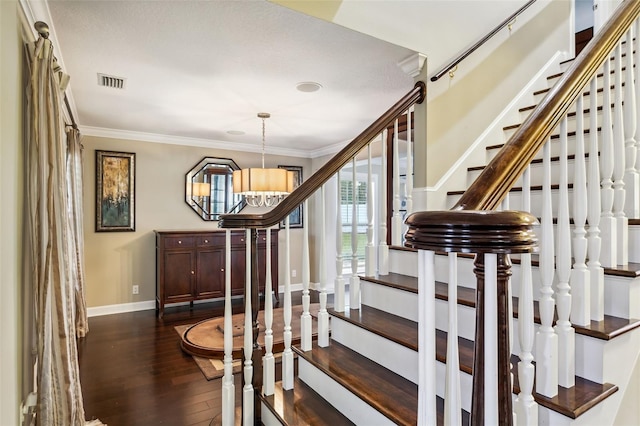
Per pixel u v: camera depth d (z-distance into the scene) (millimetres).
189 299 4875
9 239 1609
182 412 2355
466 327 1604
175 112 3947
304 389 1867
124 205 4883
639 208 1573
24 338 1862
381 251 2285
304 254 1968
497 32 2887
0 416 1532
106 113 3963
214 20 2166
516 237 658
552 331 1149
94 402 2477
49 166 1861
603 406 1175
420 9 2582
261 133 4973
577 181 1287
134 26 2213
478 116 2855
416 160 2629
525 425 1083
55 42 2367
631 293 1317
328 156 6035
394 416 1317
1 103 1509
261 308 4801
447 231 686
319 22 2211
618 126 1477
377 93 3402
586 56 1311
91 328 4109
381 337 1741
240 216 1741
